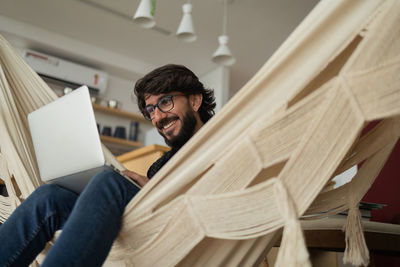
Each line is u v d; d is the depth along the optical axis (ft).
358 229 2.80
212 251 2.45
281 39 12.02
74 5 11.02
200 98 4.38
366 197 8.09
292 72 2.08
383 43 1.87
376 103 1.87
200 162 2.28
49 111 3.18
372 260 4.50
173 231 2.31
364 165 2.92
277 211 1.97
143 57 13.99
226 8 10.68
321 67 1.97
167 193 2.37
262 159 2.10
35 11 11.41
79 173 2.95
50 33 12.43
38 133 3.35
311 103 2.02
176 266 2.40
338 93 1.97
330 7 1.92
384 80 1.86
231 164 2.18
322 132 2.00
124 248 2.61
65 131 3.01
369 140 2.89
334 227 3.73
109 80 14.14
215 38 12.29
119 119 13.84
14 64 4.64
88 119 2.80
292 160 2.02
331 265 5.86
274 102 2.10
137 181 3.34
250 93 2.14
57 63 12.55
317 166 2.00
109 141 12.62
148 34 12.40
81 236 2.30
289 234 1.87
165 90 4.06
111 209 2.51
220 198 2.16
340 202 3.01
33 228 2.93
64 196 3.16
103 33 12.49
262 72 2.10
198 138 2.25
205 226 2.19
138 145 13.10
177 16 11.27
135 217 2.51
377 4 1.89
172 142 4.11
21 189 4.14
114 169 2.74
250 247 2.44
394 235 4.05
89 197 2.48
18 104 4.56
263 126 2.09
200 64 14.11
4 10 11.39
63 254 2.21
